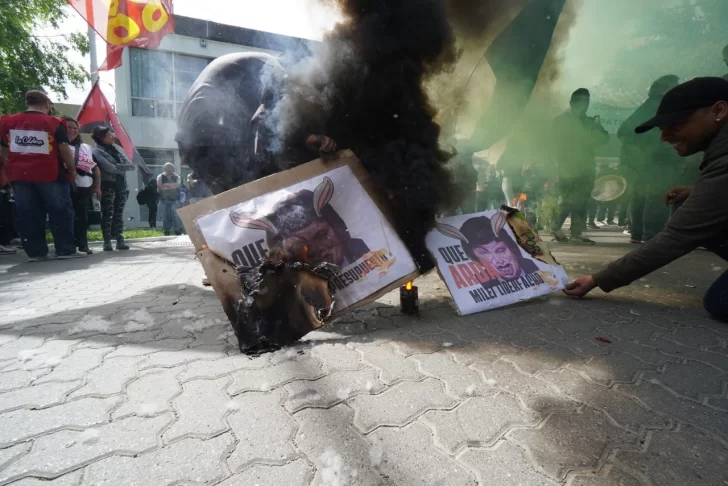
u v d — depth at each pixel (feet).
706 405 4.63
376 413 4.50
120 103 44.50
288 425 4.29
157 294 10.41
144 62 44.14
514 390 4.98
